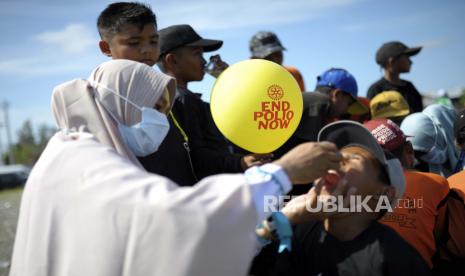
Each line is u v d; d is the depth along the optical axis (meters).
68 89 1.71
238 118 2.28
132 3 2.48
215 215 1.27
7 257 5.08
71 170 1.42
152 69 1.77
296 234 1.79
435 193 2.20
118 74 1.71
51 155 1.49
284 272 1.78
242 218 1.30
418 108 5.24
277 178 1.44
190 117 2.67
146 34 2.40
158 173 2.18
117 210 1.29
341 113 3.94
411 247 1.59
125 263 1.27
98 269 1.29
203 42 3.08
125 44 2.39
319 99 3.48
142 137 1.74
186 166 2.36
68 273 1.33
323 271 1.65
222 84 2.39
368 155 1.64
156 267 1.24
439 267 2.24
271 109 2.28
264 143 2.34
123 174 1.38
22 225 1.50
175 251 1.23
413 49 5.11
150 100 1.72
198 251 1.23
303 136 3.36
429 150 3.53
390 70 5.15
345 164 1.60
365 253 1.57
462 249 2.21
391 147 2.31
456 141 2.91
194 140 2.64
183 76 3.07
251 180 1.44
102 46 2.55
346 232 1.66
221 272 1.26
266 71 2.33
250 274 2.00
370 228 1.62
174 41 3.03
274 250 1.93
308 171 1.49
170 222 1.24
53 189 1.41
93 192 1.34
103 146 1.52
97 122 1.66
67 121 1.69
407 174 2.25
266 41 4.65
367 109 4.16
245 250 1.31
